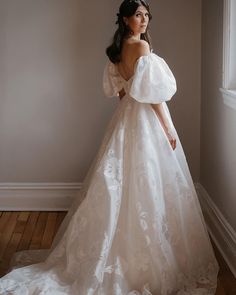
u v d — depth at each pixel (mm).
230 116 3752
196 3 4602
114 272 3217
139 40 3367
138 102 3377
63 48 4648
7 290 3184
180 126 4781
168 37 4641
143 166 3270
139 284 3254
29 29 4613
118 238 3277
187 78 4703
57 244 3725
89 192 3314
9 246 4102
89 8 4594
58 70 4684
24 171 4848
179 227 3398
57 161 4836
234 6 3699
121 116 3416
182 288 3361
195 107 4750
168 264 3279
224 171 3951
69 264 3307
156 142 3354
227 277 3570
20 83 4699
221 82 3963
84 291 3160
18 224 4539
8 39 4625
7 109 4742
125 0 3434
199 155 4809
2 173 4848
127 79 3484
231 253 3715
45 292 3158
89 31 4625
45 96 4727
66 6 4590
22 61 4660
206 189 4582
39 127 4777
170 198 3377
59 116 4762
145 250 3240
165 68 3344
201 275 3480
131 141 3342
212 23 4223
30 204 4875
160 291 3260
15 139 4797
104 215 3215
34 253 3922
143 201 3256
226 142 3875
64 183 4863
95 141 4801
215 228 4168
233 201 3738
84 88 4715
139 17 3396
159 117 3375
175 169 3402
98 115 4758
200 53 4660
